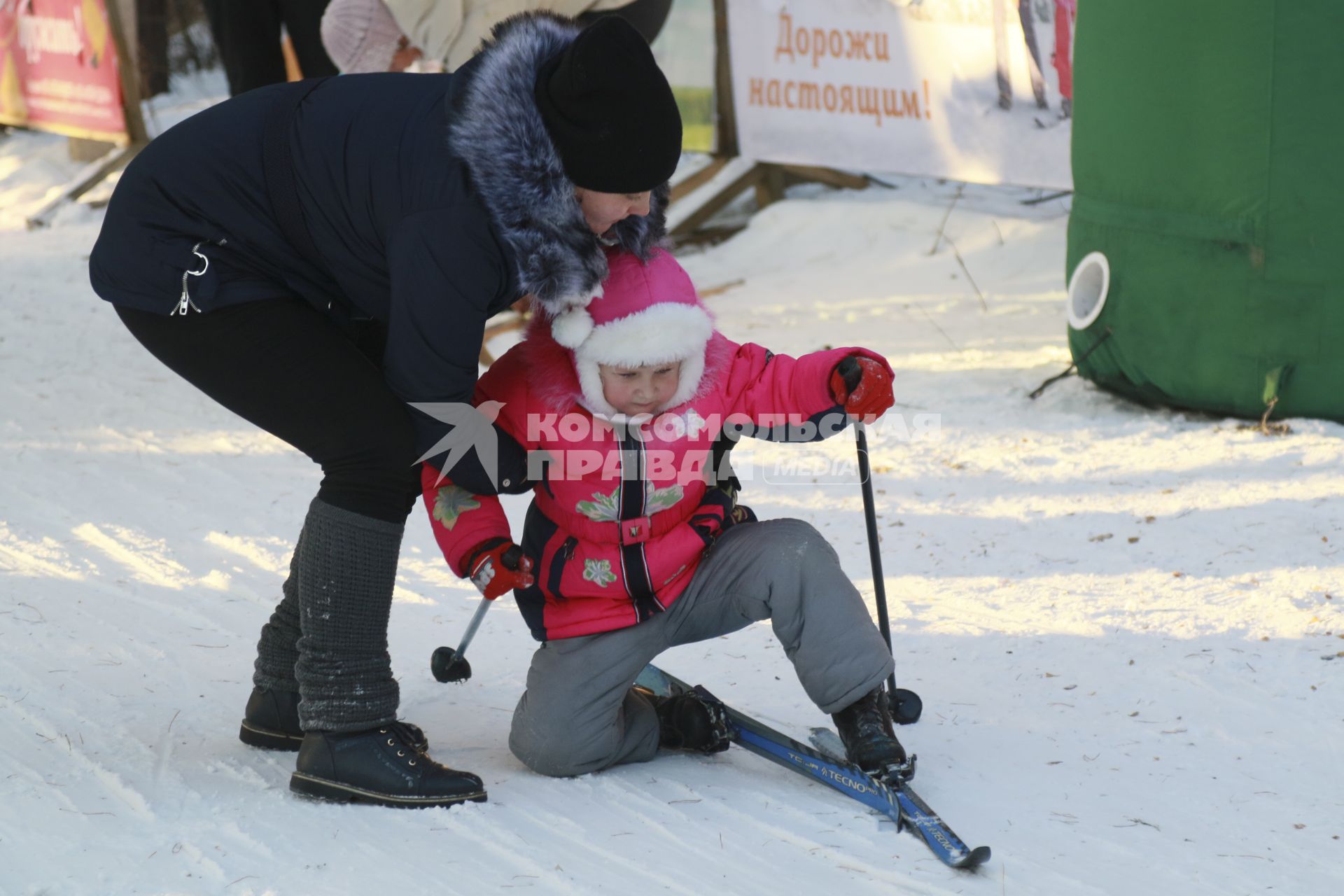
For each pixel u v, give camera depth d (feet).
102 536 41.50
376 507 22.66
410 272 20.45
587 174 20.18
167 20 116.78
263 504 45.42
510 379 23.71
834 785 23.72
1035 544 38.58
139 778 24.39
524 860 21.16
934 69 78.59
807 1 84.17
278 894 19.80
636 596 24.06
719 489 24.85
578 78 19.75
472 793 23.25
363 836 21.98
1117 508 40.73
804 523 24.71
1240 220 45.80
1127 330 50.34
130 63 110.52
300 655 23.95
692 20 90.17
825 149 85.71
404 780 23.00
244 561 39.58
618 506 23.57
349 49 56.39
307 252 21.89
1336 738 25.95
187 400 59.88
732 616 24.56
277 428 22.59
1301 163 44.32
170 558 39.60
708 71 90.43
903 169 81.82
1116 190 49.90
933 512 42.09
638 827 22.52
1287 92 43.96
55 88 116.37
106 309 79.51
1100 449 46.88
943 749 26.11
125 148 112.78
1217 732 26.53
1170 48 46.26
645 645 24.35
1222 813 23.18
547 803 23.48
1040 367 59.36
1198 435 47.37
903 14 79.20
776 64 86.89
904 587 36.09
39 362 66.80
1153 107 47.34
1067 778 24.70
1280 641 30.55
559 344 23.06
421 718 28.55
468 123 20.08
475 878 20.53
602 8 69.87
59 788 23.90
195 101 118.21
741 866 21.09
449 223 20.26
